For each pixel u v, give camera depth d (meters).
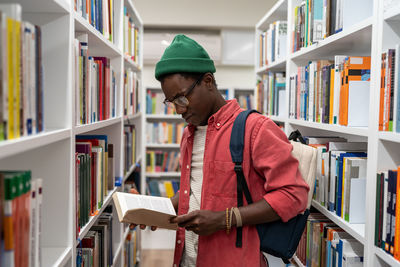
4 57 0.65
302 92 1.91
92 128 1.34
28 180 0.76
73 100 1.10
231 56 4.77
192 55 1.15
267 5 4.62
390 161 1.16
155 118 4.41
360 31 1.30
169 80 1.15
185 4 4.59
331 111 1.55
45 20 1.07
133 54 2.64
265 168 1.09
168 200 1.35
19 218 0.72
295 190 1.09
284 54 2.40
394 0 1.08
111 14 1.85
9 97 0.67
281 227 1.14
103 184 1.57
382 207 1.13
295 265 2.04
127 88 2.39
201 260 1.19
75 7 1.21
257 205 1.09
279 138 1.13
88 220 1.34
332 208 1.52
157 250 3.46
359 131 1.27
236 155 1.12
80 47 1.25
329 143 1.63
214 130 1.19
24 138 0.73
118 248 2.02
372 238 1.18
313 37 1.65
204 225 1.07
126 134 2.45
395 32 1.13
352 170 1.36
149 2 4.56
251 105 4.24
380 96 1.14
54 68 1.08
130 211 1.00
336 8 1.51
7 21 0.66
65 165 1.09
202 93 1.16
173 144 4.13
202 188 1.19
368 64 1.39
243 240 1.14
